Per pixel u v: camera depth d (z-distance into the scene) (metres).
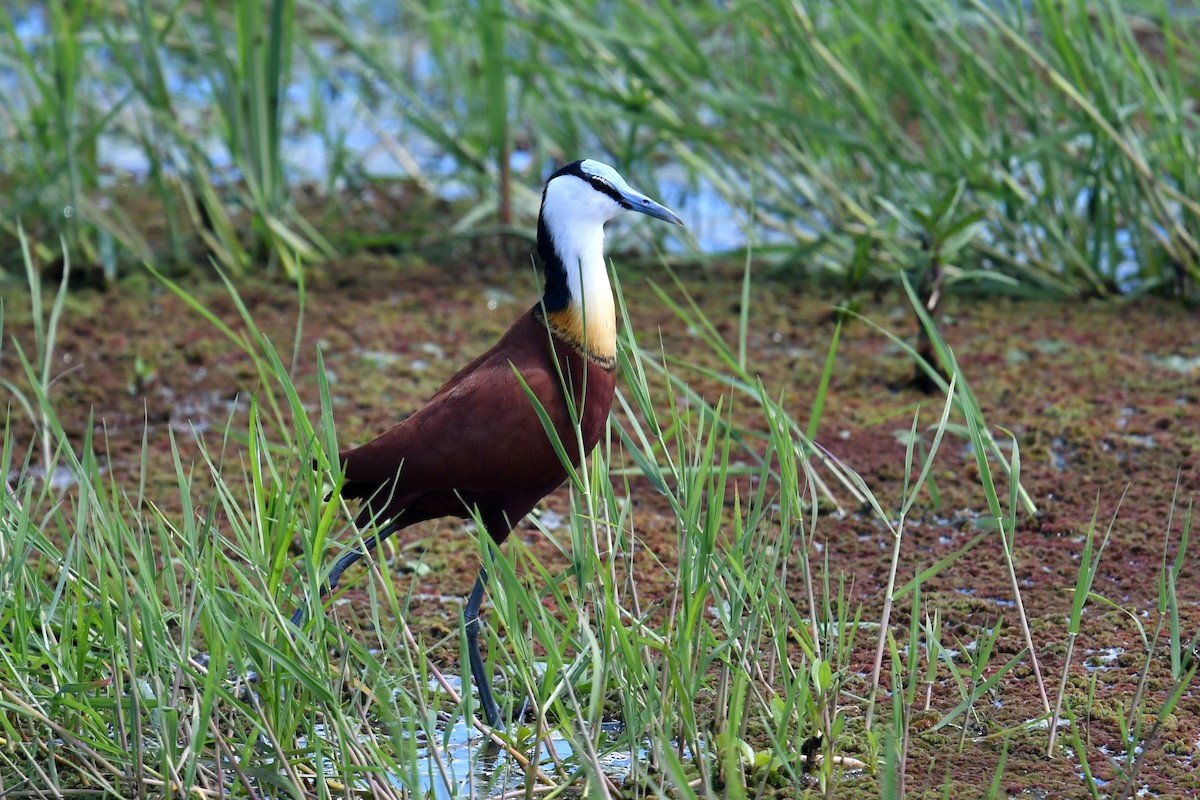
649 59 15.82
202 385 13.00
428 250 16.41
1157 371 12.82
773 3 14.59
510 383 8.10
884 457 11.39
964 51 14.20
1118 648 8.60
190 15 19.03
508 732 7.42
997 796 7.16
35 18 20.80
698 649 7.21
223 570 7.76
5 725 7.13
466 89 17.66
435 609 9.37
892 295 14.76
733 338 13.82
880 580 9.52
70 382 13.01
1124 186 14.08
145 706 7.17
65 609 7.62
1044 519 10.27
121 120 18.25
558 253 8.45
